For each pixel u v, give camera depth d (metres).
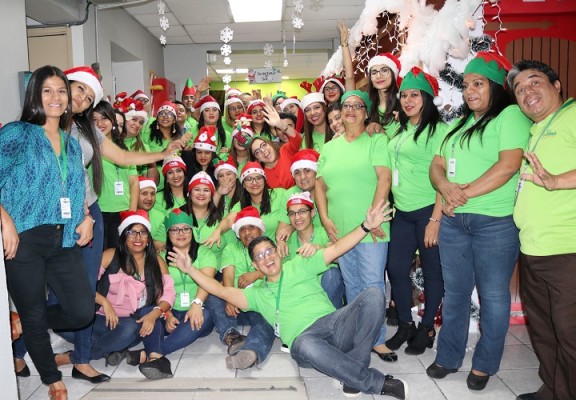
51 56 5.45
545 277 2.05
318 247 2.65
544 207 2.03
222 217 3.36
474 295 3.21
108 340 2.76
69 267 2.23
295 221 2.98
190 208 3.33
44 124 2.09
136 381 2.63
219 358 2.96
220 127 4.41
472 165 2.33
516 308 3.36
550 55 3.27
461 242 2.41
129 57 7.31
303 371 2.76
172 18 7.19
